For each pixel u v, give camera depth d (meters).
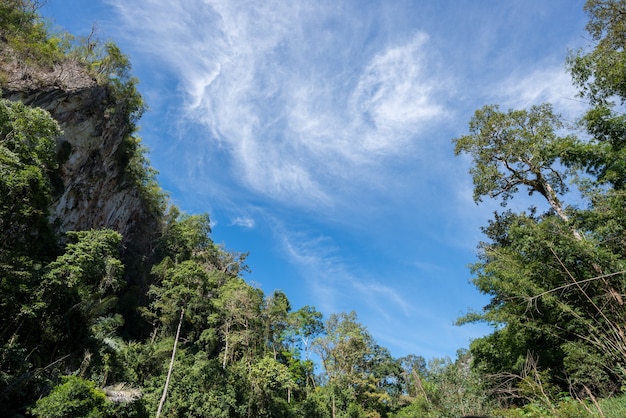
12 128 17.06
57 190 29.55
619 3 14.51
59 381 17.59
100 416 15.25
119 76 37.06
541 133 19.66
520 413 12.99
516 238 14.88
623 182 13.84
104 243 22.16
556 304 13.19
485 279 16.62
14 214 17.42
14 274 17.02
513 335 16.61
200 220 55.25
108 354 24.52
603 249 12.27
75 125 31.45
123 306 37.66
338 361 45.06
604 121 14.65
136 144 47.78
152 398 23.36
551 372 14.67
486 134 21.11
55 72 30.12
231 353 36.09
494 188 21.89
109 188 38.50
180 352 30.83
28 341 18.52
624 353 10.38
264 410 28.06
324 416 36.91
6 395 14.09
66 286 19.58
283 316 47.34
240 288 42.38
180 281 28.72
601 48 14.44
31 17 34.00
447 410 18.42
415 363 48.81
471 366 21.36
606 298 11.52
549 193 19.53
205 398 24.88
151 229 50.00
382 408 44.19
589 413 10.41
